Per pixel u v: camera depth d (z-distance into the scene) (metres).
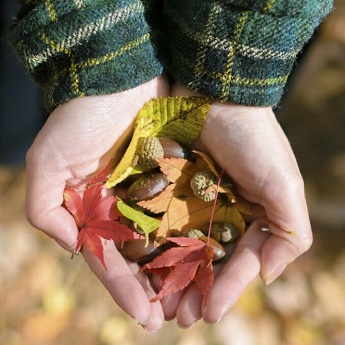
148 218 0.56
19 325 0.77
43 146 0.56
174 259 0.55
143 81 0.56
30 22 0.54
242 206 0.58
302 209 0.56
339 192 0.89
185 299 0.55
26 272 0.81
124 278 0.55
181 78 0.57
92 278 0.81
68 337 0.77
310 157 0.93
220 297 0.54
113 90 0.55
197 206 0.58
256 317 0.79
